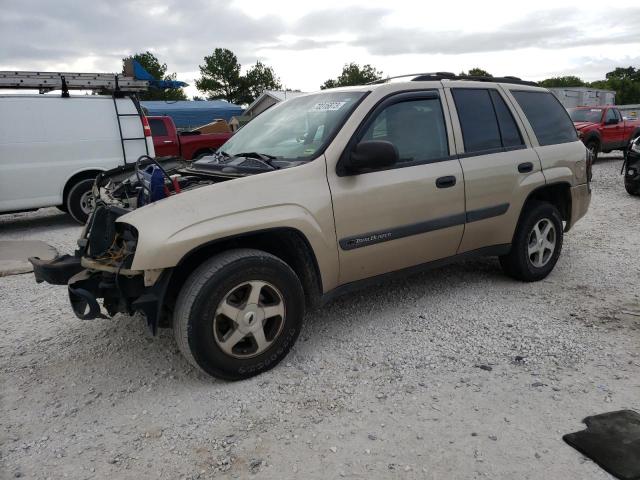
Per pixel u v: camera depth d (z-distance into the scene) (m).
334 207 3.53
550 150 4.95
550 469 2.46
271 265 3.28
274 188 3.35
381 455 2.59
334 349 3.71
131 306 3.16
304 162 3.55
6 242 7.69
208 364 3.15
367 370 3.41
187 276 3.31
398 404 3.02
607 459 2.49
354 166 3.54
